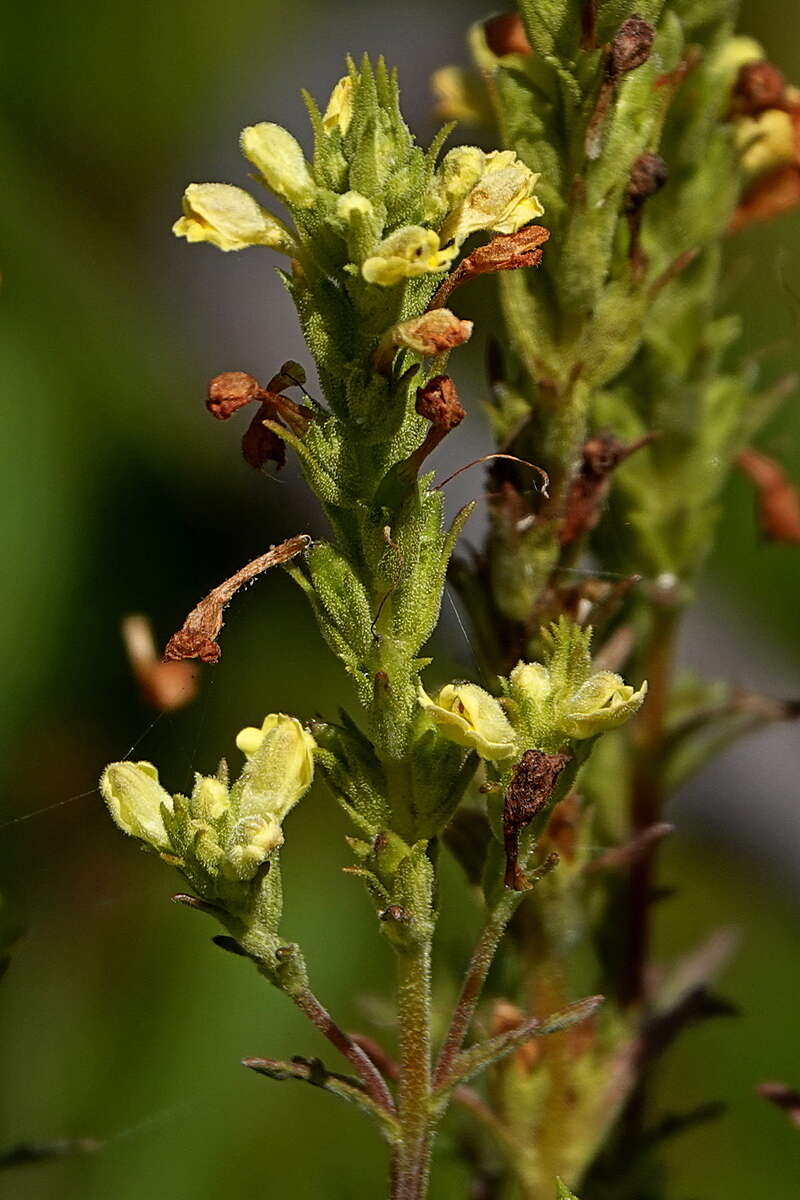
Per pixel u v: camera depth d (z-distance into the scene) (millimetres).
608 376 269
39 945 346
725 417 294
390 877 248
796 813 384
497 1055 249
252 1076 346
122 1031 347
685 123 284
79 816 362
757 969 365
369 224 242
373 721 248
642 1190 290
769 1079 352
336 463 247
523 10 264
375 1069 250
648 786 293
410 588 248
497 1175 288
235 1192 336
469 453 381
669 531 292
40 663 382
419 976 249
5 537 391
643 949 292
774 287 359
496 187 246
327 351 246
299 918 361
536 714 251
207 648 247
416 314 246
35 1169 332
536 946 278
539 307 268
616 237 270
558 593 270
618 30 261
